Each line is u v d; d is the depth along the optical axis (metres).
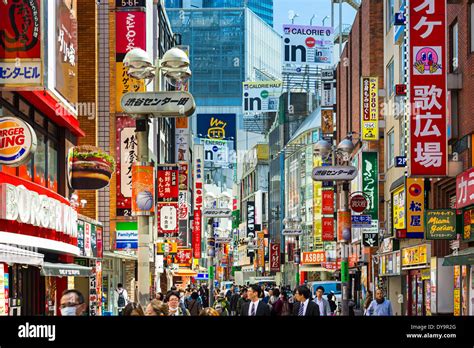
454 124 32.75
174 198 52.38
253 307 20.64
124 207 42.72
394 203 44.41
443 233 31.50
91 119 38.75
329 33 142.38
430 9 30.47
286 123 155.88
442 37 30.50
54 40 26.36
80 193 37.94
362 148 60.25
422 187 37.59
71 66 29.48
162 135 70.31
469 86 30.72
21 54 18.95
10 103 23.77
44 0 19.06
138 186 21.50
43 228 23.20
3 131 18.92
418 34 30.50
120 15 42.72
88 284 33.00
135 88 42.59
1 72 18.92
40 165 27.42
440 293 34.41
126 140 42.62
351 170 36.56
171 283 85.38
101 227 34.50
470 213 30.06
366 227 54.69
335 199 74.75
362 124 54.81
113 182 42.75
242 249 174.88
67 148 30.41
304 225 134.75
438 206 36.84
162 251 58.00
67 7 28.45
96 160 28.11
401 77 49.34
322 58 145.25
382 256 53.94
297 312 21.83
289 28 142.75
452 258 26.41
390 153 55.47
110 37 42.75
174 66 21.70
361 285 67.94
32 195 21.55
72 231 26.75
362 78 54.75
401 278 49.53
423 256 39.22
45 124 28.28
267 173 189.25
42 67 18.95
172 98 21.27
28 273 25.55
